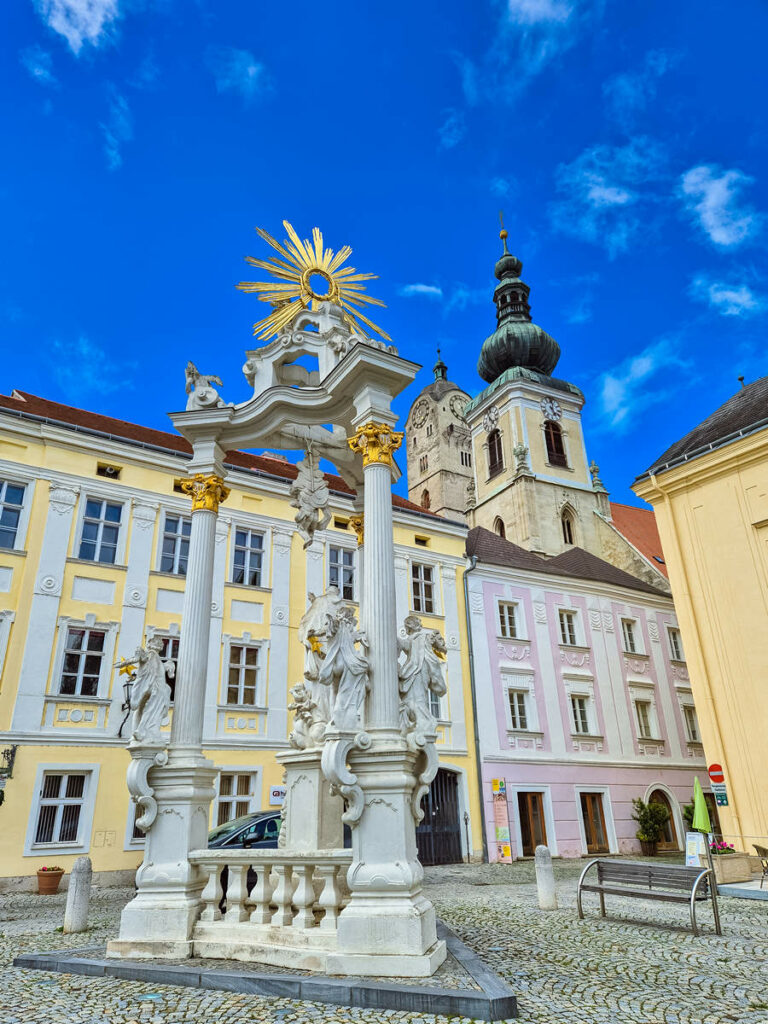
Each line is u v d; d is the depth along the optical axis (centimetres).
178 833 757
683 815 2834
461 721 2470
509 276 6338
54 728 1756
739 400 2277
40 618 1809
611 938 838
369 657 718
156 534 2053
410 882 619
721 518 1922
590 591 3016
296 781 796
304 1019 492
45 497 1908
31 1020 495
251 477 2270
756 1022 490
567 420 5397
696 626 1923
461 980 562
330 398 879
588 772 2670
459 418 7681
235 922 708
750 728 1766
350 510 2488
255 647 2131
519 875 1852
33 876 1623
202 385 969
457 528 2753
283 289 1012
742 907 1155
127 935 719
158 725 797
